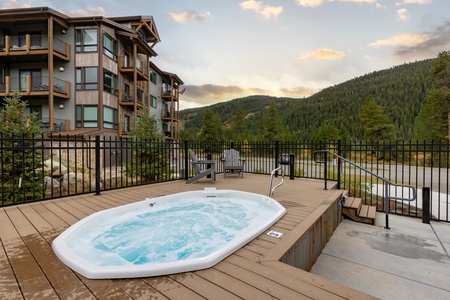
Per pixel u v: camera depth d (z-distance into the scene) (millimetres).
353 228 4551
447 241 3900
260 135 37875
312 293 1660
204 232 3785
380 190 8312
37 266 2047
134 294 1657
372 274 2908
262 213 4391
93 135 14570
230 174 8484
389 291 2562
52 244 2447
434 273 2924
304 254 2838
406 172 13875
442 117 19562
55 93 14906
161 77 27078
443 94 19000
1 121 6469
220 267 2018
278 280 1822
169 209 4621
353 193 7336
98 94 15773
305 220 3281
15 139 4066
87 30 15844
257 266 2031
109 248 3162
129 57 19734
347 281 2756
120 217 3836
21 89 16031
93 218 3344
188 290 1702
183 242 3438
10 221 3312
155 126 10656
